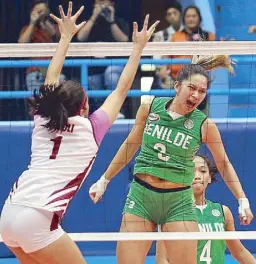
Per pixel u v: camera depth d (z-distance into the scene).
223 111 15.23
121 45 8.67
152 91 12.74
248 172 12.77
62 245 6.87
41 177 6.88
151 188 8.36
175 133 8.34
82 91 7.10
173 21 15.46
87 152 7.03
